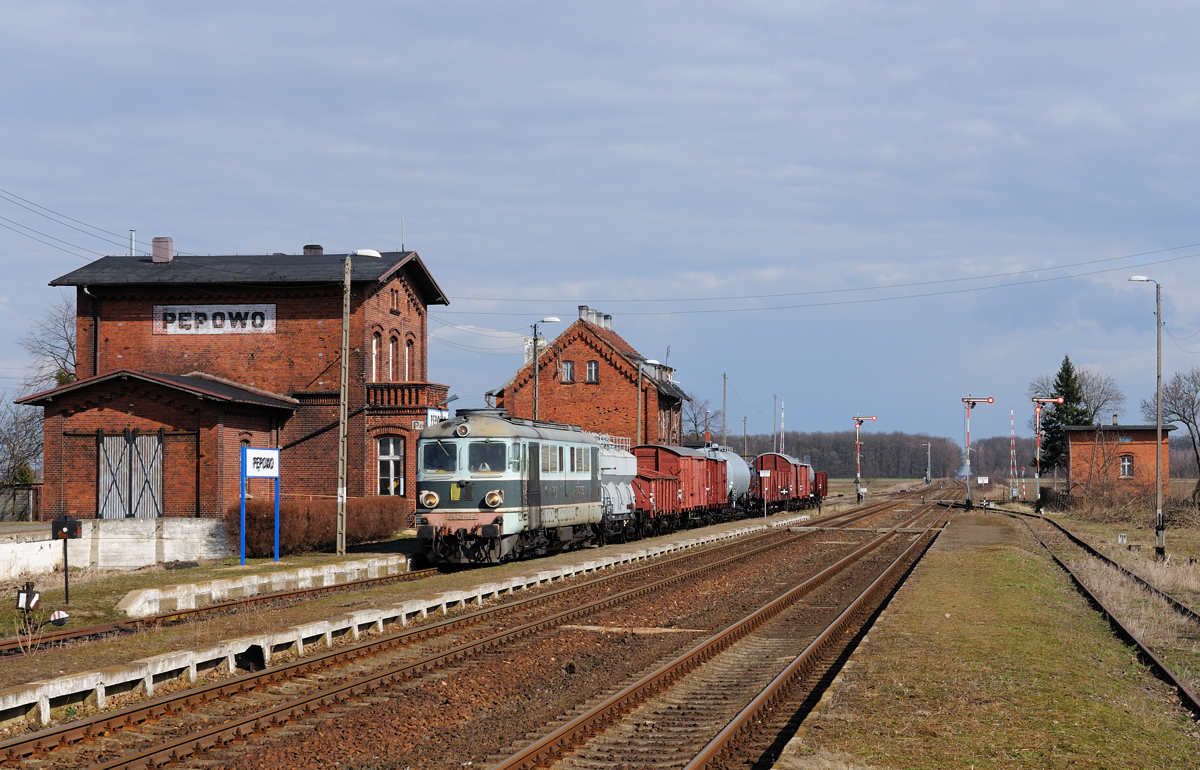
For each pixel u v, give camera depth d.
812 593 23.20
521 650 15.07
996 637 15.73
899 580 26.28
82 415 33.09
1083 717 10.90
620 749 9.96
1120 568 29.62
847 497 101.56
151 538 27.31
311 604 18.83
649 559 31.30
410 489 37.56
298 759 9.53
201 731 9.94
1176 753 10.05
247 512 28.19
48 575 24.25
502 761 9.38
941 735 9.99
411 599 18.42
